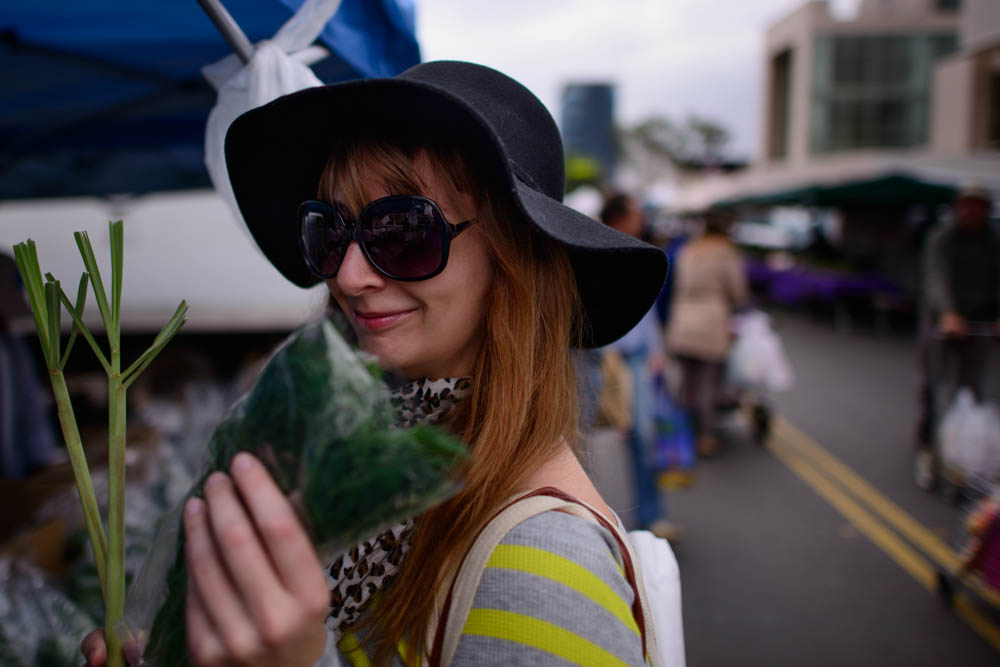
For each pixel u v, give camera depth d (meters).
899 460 5.09
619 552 0.72
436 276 0.80
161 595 0.64
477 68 0.90
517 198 0.72
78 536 1.78
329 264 0.87
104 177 4.20
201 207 4.84
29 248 0.66
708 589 3.29
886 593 3.24
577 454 0.99
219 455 0.60
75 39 1.81
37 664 1.20
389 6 1.56
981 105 12.59
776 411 6.55
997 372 6.34
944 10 24.64
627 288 1.03
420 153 0.80
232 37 1.25
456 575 0.69
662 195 26.17
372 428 0.54
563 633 0.62
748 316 5.59
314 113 0.84
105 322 0.68
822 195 12.41
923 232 12.23
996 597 2.91
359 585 0.77
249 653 0.49
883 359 9.03
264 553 0.50
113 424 0.68
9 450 2.87
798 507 4.25
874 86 25.09
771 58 28.22
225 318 4.54
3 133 2.90
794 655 2.78
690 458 4.43
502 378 0.81
